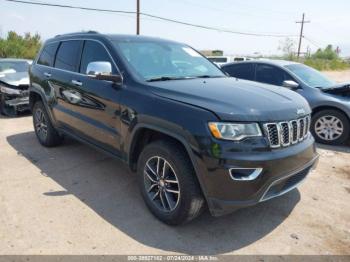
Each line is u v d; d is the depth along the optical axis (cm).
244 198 271
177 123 285
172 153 295
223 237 304
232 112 272
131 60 372
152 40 432
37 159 494
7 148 547
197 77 389
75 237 298
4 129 682
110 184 409
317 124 608
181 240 298
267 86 367
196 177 288
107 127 377
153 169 326
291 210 355
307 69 693
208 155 268
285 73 654
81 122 429
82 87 412
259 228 320
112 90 362
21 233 302
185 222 309
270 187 279
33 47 2617
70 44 473
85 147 551
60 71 473
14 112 811
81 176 432
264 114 279
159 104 306
